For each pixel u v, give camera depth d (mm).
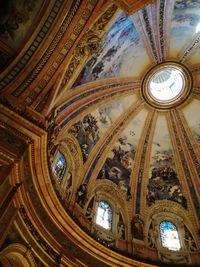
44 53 15797
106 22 16562
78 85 20531
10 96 14836
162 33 22656
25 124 14539
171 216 24062
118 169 24766
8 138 13984
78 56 17156
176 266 20469
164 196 25000
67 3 15188
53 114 17500
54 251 16516
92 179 22828
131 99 25828
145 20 20547
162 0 19672
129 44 21719
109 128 24922
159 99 26500
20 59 15633
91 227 20250
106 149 24500
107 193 23297
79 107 22094
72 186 21156
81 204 20797
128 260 19391
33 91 15508
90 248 18266
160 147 26469
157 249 21562
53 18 15547
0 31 15453
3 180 13164
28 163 15180
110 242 20438
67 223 17625
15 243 14539
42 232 16234
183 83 26172
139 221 23016
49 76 15961
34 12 15578
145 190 24953
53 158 19688
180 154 26203
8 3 15375
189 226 23578
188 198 24844
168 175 25812
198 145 26094
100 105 23750
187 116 26625
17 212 14852
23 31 15703
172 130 26672
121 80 24312
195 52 24625
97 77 21969
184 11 20938
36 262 15227
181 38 23562
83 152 22891
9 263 14781
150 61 24891
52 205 17031
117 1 14258
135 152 25891
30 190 15766
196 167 25641
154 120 26734
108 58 21031
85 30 15812
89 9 15352
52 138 18484
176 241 22578
